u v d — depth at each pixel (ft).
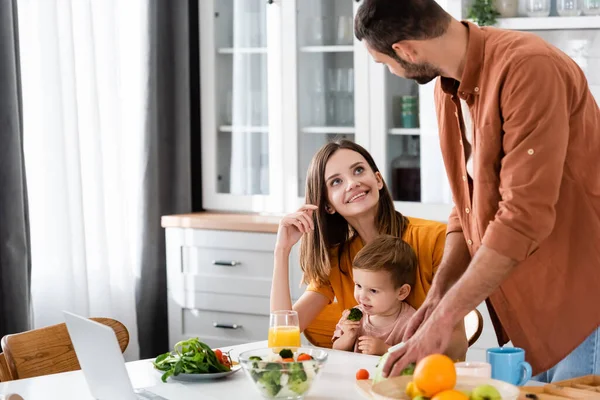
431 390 5.11
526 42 6.48
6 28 11.50
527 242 6.07
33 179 12.35
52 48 12.27
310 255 8.60
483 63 6.59
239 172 14.29
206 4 14.26
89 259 13.11
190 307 13.78
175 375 6.59
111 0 13.20
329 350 7.62
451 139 7.41
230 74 14.24
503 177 6.31
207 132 14.46
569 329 6.80
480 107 6.66
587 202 6.70
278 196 13.97
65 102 12.52
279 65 13.76
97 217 13.06
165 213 14.28
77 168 12.60
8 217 11.64
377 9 6.48
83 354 6.24
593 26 11.41
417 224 8.73
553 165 6.16
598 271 6.72
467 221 7.36
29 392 6.47
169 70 14.23
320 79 13.51
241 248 13.25
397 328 8.02
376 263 7.89
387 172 13.05
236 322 13.44
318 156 8.59
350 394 6.17
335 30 13.32
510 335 7.03
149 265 14.11
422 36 6.49
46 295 12.54
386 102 12.98
